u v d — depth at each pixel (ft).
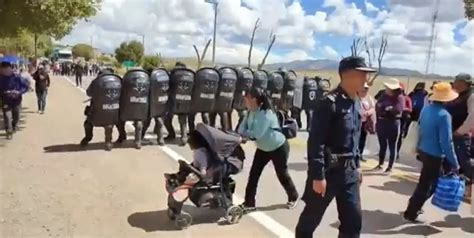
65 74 214.07
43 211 20.44
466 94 25.68
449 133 19.80
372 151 39.78
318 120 13.62
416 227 20.58
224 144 19.93
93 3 54.13
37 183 24.98
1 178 25.64
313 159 13.62
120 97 35.17
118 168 29.45
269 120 20.79
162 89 36.81
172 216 19.85
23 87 39.50
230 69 42.34
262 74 46.62
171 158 33.22
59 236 17.66
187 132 40.75
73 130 45.19
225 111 42.52
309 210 14.26
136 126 36.37
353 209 14.06
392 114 31.01
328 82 51.24
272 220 20.58
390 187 27.61
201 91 39.45
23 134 41.29
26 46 199.21
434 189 20.88
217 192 19.81
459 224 21.12
